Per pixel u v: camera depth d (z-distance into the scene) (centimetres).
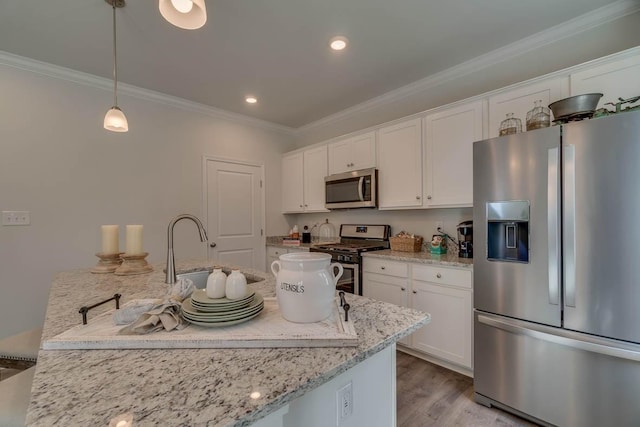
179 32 213
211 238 365
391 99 325
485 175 182
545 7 192
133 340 79
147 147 315
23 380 107
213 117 368
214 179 369
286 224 445
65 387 61
